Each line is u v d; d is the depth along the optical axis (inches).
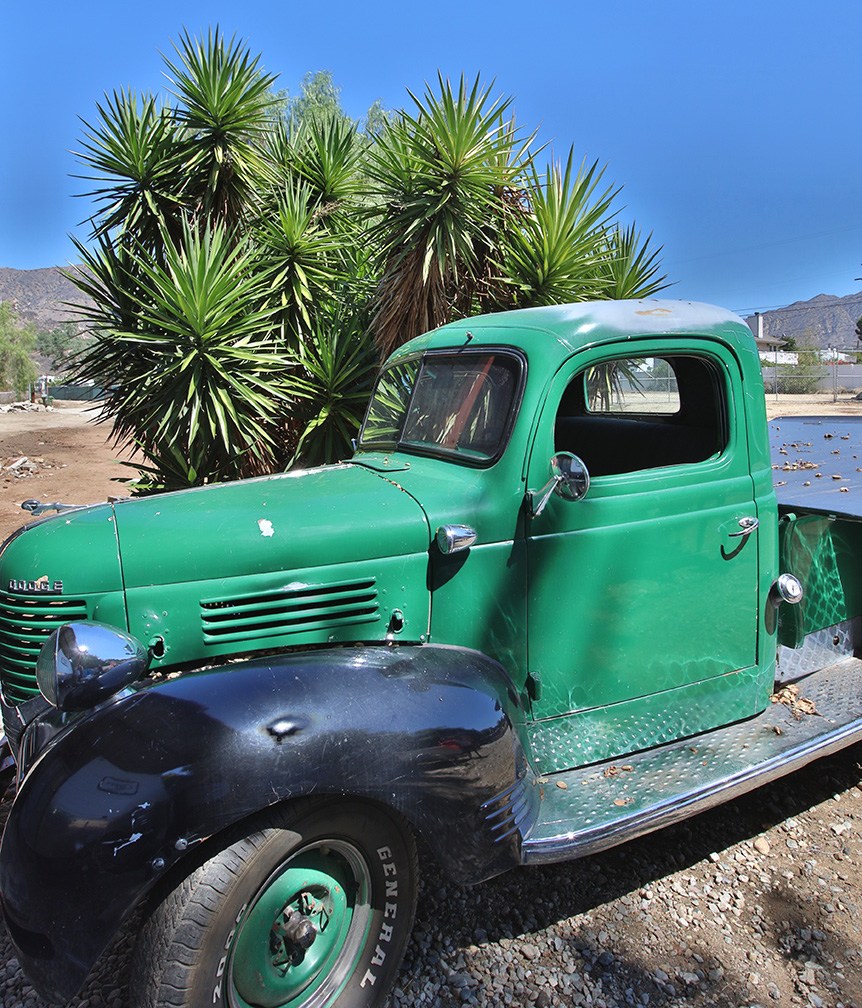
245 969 70.9
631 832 86.7
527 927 92.7
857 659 129.2
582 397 130.4
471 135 195.5
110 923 63.7
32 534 91.3
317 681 75.3
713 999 82.3
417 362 115.3
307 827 70.2
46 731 80.0
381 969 79.3
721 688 107.3
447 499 92.6
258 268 229.0
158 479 217.2
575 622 95.6
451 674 83.4
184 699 71.6
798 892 99.1
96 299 217.0
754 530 106.6
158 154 227.9
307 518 89.9
